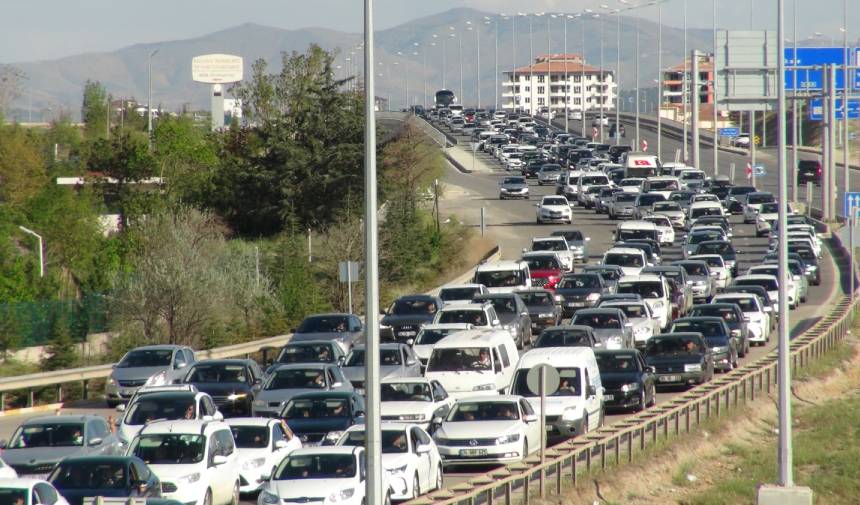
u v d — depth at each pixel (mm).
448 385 83250
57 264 171375
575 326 96312
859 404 107188
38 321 123375
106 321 127562
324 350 91000
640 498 69625
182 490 55562
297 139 196000
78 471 52156
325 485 54625
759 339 119375
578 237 171625
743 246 187750
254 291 134500
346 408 70750
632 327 107875
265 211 190625
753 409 98938
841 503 79500
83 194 197000
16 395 106312
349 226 153500
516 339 110500
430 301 114125
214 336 123875
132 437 64438
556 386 62719
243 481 62438
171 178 197500
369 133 42531
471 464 68625
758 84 188000
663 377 96188
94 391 109188
